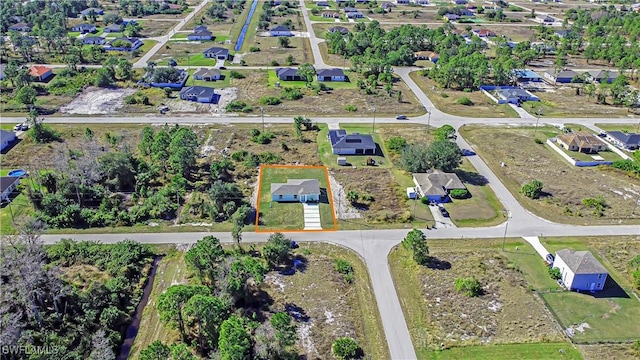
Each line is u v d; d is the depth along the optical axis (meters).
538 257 77.19
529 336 62.06
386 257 76.50
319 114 133.25
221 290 64.31
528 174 103.31
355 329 62.62
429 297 68.31
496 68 157.75
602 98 146.12
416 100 145.50
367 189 95.69
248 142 115.06
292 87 152.38
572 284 69.56
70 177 90.31
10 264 61.31
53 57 176.50
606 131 125.31
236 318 57.53
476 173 103.44
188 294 59.12
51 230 80.50
